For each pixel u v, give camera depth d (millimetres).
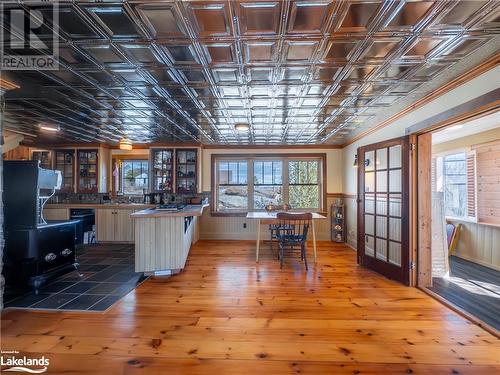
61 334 2279
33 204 3039
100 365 1889
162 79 2607
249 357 1987
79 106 3438
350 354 2023
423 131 3238
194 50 2078
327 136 5457
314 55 2158
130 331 2330
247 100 3225
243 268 4176
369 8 1604
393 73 2492
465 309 2740
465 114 2500
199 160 6160
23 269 3045
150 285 3430
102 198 6281
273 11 1632
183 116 3926
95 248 5516
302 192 6613
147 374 1804
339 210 6145
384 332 2324
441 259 3764
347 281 3592
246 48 2051
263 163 6645
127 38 1905
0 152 2227
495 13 1634
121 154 6605
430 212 3410
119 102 3283
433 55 2160
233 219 6520
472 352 2043
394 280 3609
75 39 1911
